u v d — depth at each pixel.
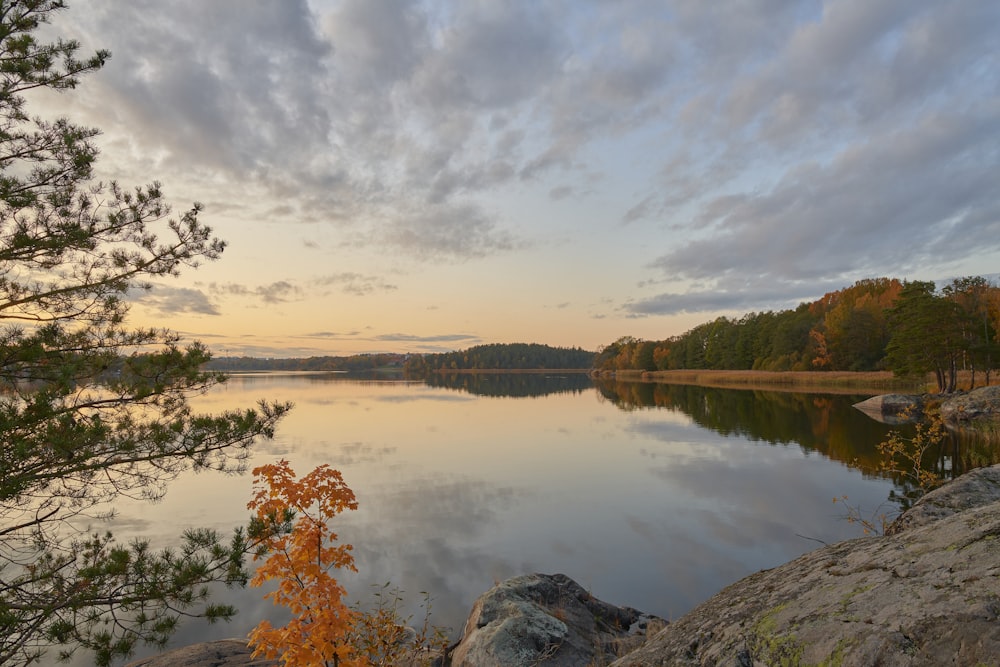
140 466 6.51
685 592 9.36
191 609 8.87
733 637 2.84
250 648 6.76
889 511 13.55
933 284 45.28
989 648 1.77
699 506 14.60
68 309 6.78
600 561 10.78
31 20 6.46
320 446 25.12
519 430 31.19
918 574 2.47
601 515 13.89
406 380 139.25
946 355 43.62
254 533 5.82
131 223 7.05
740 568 10.38
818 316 102.56
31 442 5.25
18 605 5.40
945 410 32.00
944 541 2.69
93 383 6.20
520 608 6.64
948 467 18.70
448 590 9.51
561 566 10.55
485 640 6.00
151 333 6.75
